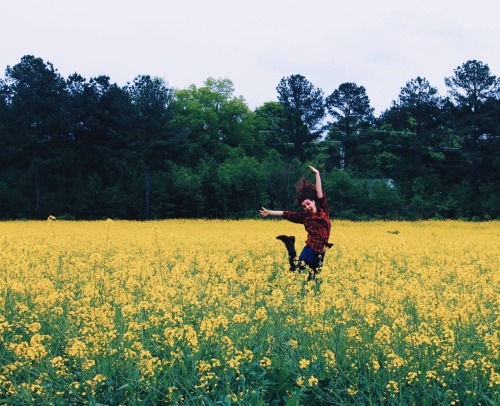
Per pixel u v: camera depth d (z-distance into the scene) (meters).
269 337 6.91
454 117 80.69
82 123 75.06
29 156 72.19
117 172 75.75
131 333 6.70
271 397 6.35
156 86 74.69
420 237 25.59
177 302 8.05
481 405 6.01
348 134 102.38
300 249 17.03
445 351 6.36
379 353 6.68
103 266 11.77
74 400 6.04
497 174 78.88
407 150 84.62
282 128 100.31
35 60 77.12
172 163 73.94
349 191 67.81
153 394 5.98
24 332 7.41
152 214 68.38
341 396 6.25
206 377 6.00
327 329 7.02
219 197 68.81
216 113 103.81
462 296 7.92
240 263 13.41
